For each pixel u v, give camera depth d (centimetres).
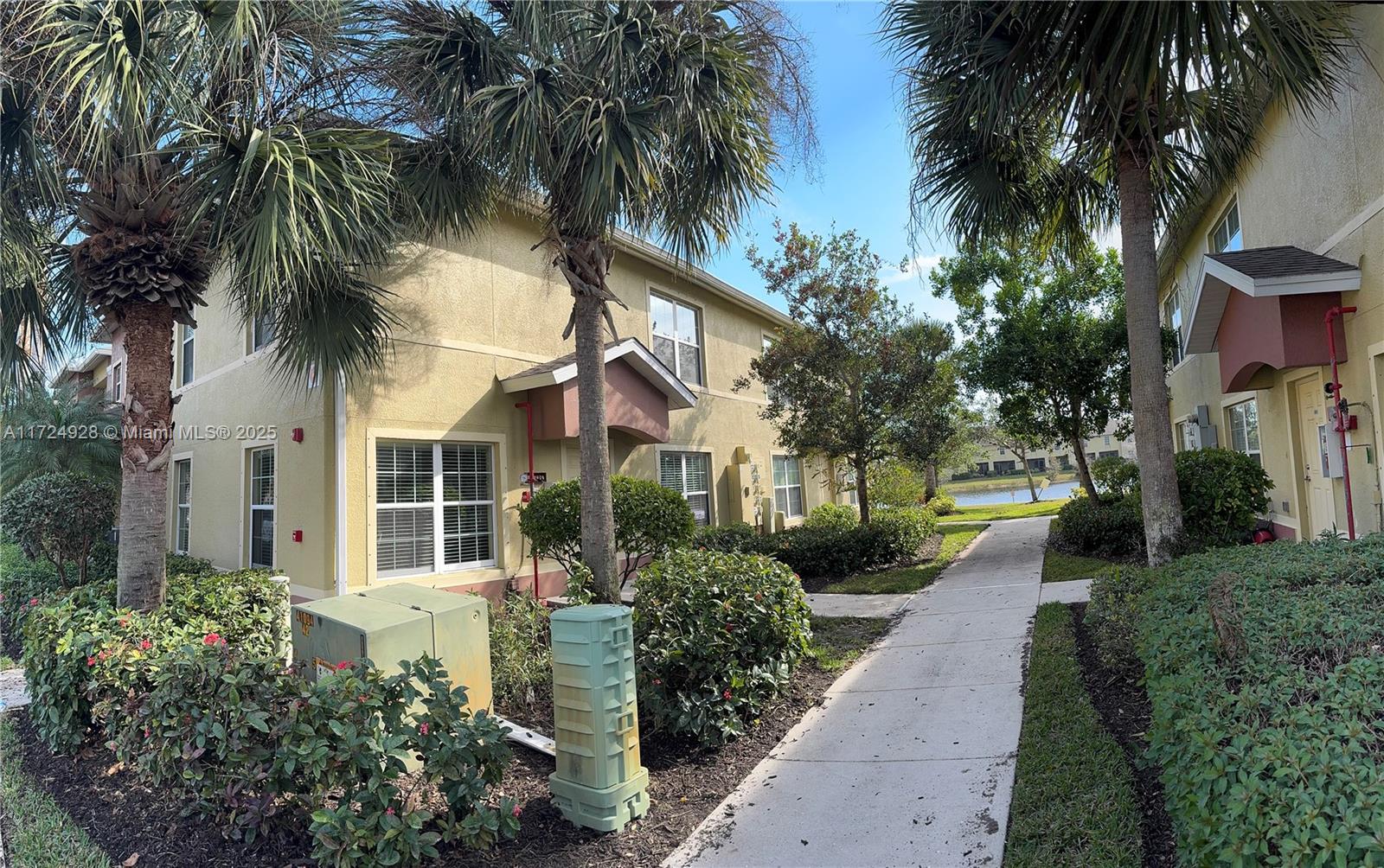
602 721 363
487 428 916
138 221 554
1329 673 246
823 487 1842
